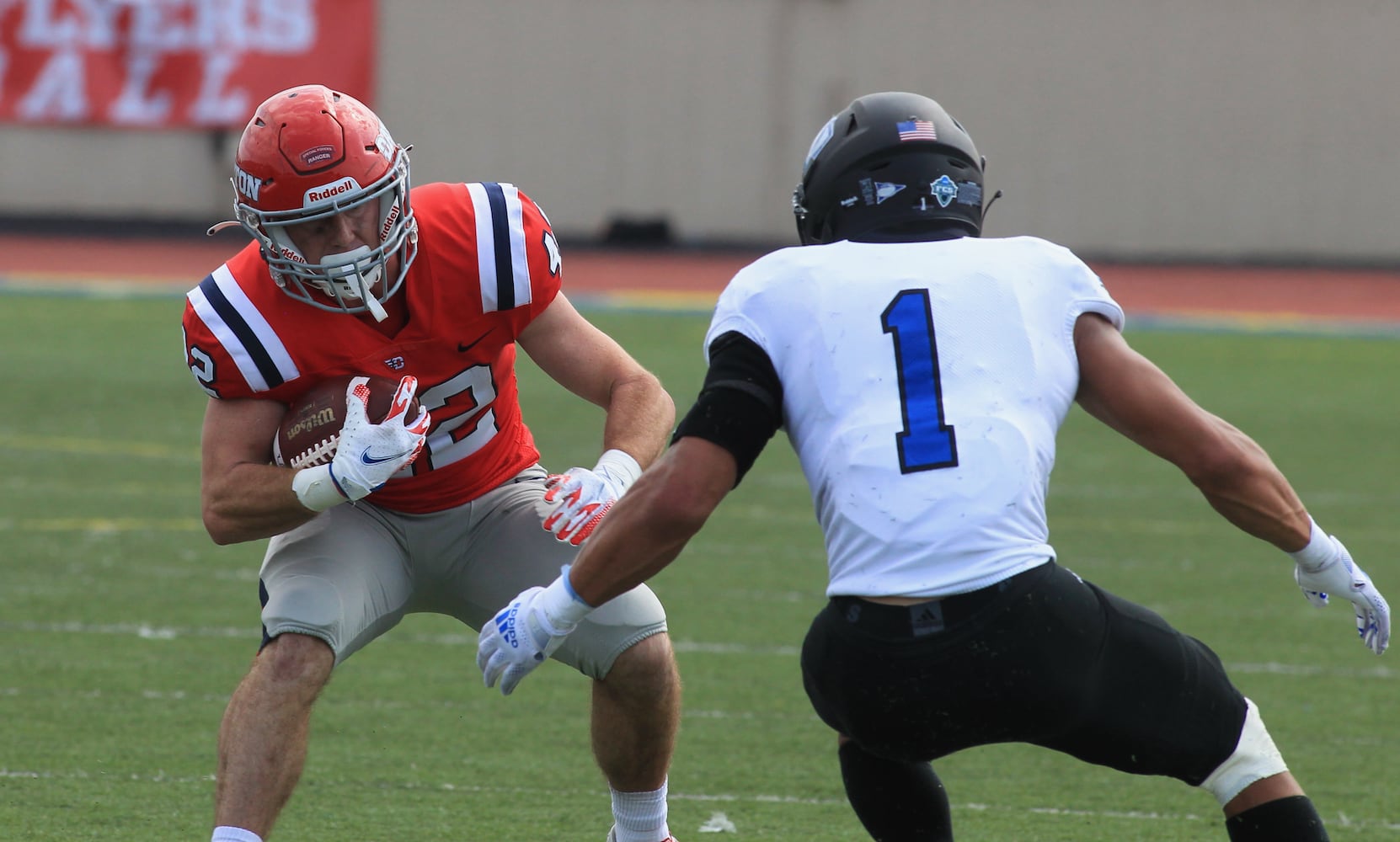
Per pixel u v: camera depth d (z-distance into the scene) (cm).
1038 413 804
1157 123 7612
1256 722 823
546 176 7681
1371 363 4441
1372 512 2464
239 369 972
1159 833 1183
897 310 806
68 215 7406
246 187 929
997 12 7575
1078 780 1321
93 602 1822
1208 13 7562
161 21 6688
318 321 978
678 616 1833
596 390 1059
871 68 7619
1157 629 810
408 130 7606
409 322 993
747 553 2164
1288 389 3884
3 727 1377
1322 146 7594
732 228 7738
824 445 805
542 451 2792
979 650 767
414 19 7562
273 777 911
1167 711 796
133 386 3488
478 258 1002
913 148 855
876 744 814
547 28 7619
